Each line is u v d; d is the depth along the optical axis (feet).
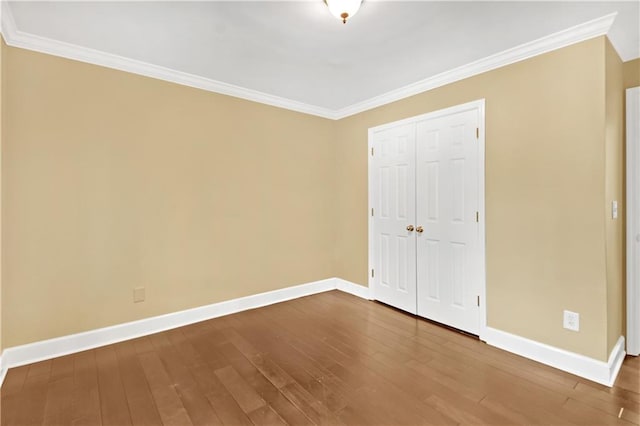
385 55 8.43
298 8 6.38
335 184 13.97
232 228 11.02
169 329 9.62
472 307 9.13
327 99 12.16
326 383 6.84
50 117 7.79
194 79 9.95
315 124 13.33
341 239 13.76
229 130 10.89
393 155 11.43
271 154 12.00
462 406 6.07
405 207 11.03
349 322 10.20
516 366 7.50
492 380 6.92
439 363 7.64
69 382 6.83
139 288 9.14
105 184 8.57
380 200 11.98
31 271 7.59
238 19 6.76
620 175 7.98
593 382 6.83
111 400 6.25
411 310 10.89
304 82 10.41
